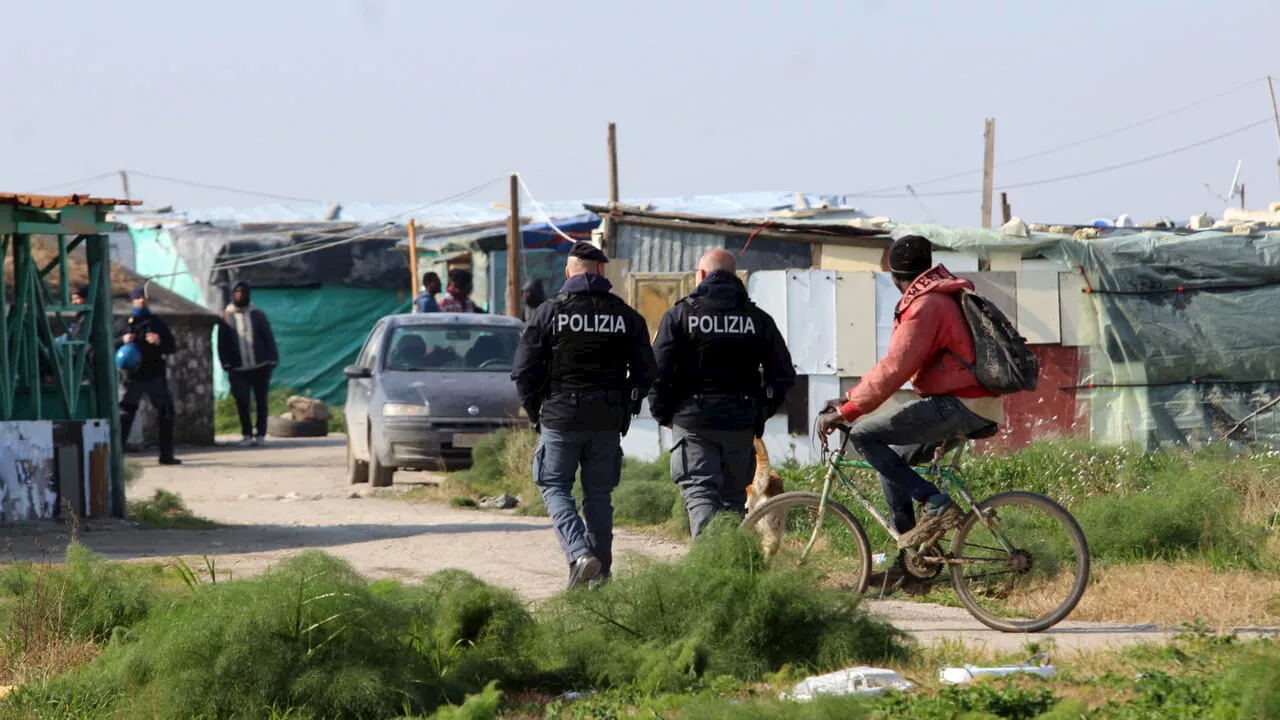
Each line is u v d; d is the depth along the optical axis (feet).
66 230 146.00
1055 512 82.64
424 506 175.63
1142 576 95.66
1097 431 178.60
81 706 66.08
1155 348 178.50
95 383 153.07
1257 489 127.75
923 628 82.12
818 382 181.37
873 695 61.77
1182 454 160.66
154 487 212.02
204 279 397.39
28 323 146.72
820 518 88.74
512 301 301.63
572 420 92.58
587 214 383.45
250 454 276.21
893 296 180.86
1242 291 178.29
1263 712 54.44
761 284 183.21
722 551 75.72
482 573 110.83
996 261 183.42
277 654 64.08
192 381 301.22
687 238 209.46
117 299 297.12
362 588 69.00
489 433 191.21
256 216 473.26
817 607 72.74
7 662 75.97
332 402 396.37
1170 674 65.51
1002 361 79.87
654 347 92.89
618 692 67.46
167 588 90.68
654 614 73.97
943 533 84.53
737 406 91.97
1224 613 84.74
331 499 189.37
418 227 422.00
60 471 145.89
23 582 84.58
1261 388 178.40
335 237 399.85
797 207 417.69
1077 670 67.46
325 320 395.96
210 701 62.85
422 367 204.54
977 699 59.31
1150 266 179.63
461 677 69.00
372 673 64.28
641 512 150.92
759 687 66.69
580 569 88.69
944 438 82.99
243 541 133.80
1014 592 83.46
